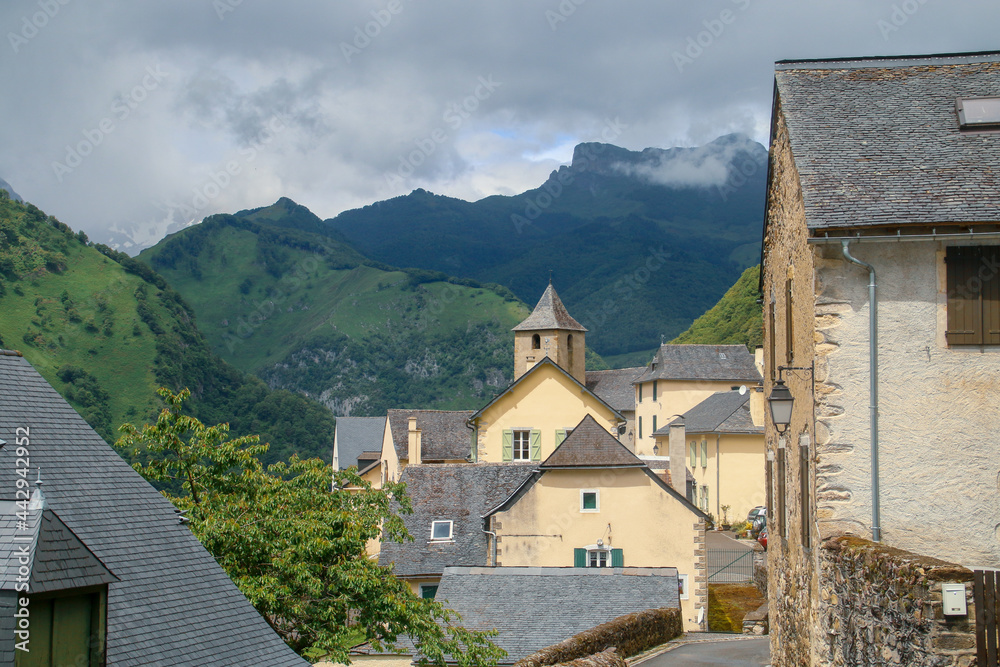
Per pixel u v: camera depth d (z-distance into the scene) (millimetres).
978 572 8523
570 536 29969
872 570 9867
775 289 16547
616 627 19359
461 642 20016
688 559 29406
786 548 15023
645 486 30000
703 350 70938
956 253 11555
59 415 13758
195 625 12664
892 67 14398
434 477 35781
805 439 12789
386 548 33125
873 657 9828
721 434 49594
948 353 11516
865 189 11898
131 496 13812
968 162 12195
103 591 10852
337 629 18359
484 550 33000
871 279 11641
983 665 8359
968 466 11383
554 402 45094
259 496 20625
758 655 19438
